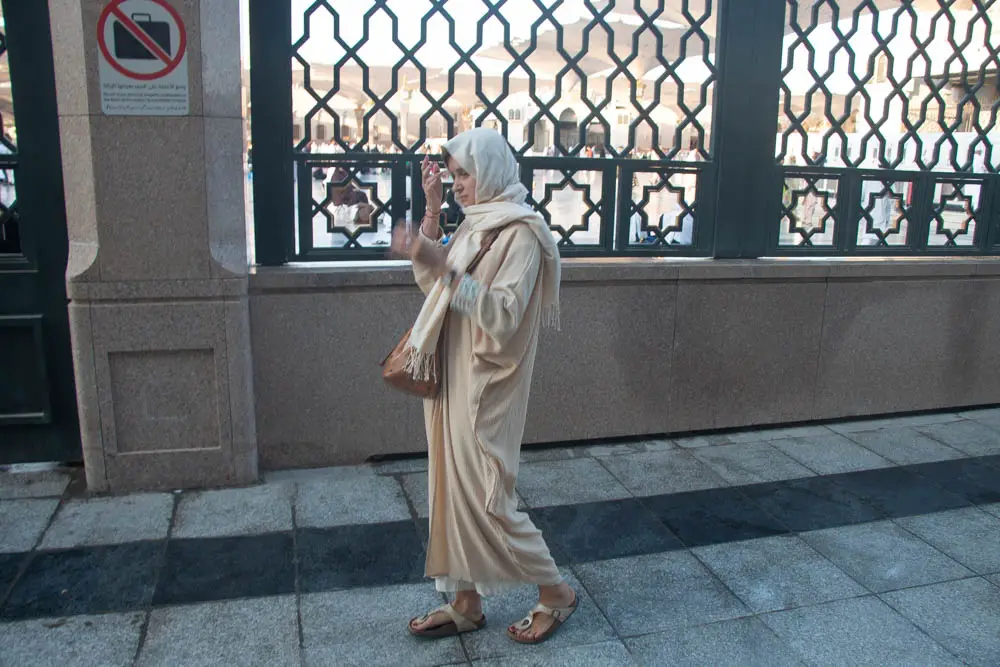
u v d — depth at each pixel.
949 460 4.34
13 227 3.62
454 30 3.90
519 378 2.39
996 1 4.80
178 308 3.50
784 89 4.44
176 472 3.67
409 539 3.30
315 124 3.85
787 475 4.09
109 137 3.31
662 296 4.30
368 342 3.92
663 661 2.57
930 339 4.93
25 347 3.71
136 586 2.89
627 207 4.29
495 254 2.29
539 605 2.68
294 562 3.09
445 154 2.43
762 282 4.47
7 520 3.34
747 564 3.19
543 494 3.79
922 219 4.87
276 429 3.90
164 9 3.25
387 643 2.62
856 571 3.16
